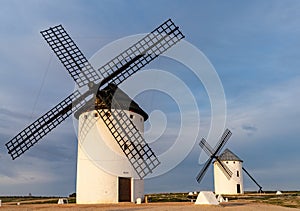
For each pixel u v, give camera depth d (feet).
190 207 60.80
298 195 146.72
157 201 89.92
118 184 70.69
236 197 133.80
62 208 57.11
